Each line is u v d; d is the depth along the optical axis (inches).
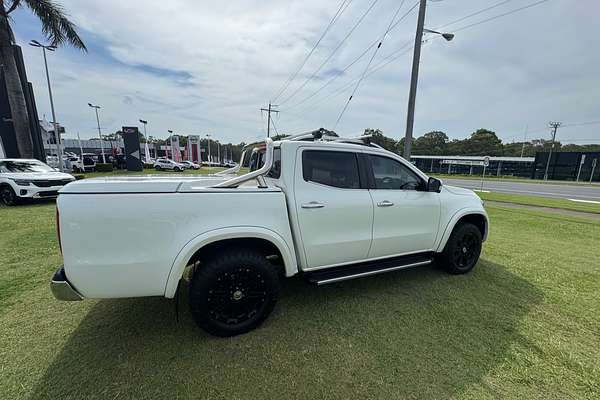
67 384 74.9
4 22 456.4
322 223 108.7
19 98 485.4
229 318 96.7
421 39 335.6
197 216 88.1
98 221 78.9
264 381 77.5
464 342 95.4
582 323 107.3
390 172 130.6
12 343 90.7
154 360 84.4
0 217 271.9
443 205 142.3
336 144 115.6
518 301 123.8
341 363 84.7
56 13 498.0
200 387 75.0
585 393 75.2
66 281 80.4
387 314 112.0
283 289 132.7
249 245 102.5
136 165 1157.1
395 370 82.4
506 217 335.0
